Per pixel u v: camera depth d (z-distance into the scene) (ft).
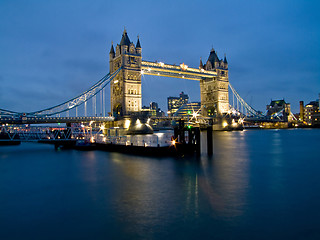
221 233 52.75
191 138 157.58
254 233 52.49
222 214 61.82
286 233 52.29
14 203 72.18
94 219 60.18
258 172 108.06
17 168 125.39
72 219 60.49
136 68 439.22
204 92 619.67
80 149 202.39
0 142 272.31
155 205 68.33
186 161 135.44
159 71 493.36
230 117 591.37
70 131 226.17
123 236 52.29
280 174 104.06
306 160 139.85
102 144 200.13
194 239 50.72
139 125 413.80
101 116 423.23
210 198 73.41
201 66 617.21
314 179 95.14
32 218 61.46
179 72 508.12
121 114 429.38
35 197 77.25
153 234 52.80
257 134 431.43
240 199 72.28
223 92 591.78
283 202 69.36
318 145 225.76
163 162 133.08
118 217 61.05
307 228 54.08
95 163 135.13
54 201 73.31
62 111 382.42
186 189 82.79
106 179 98.53
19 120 331.57
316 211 62.69
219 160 138.92
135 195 77.25
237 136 376.07
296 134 418.72
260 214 61.52
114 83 453.58
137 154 163.84
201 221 58.18
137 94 435.94
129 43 441.68
